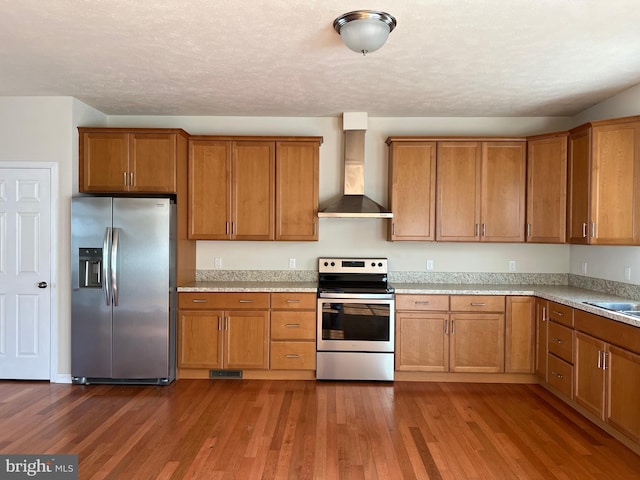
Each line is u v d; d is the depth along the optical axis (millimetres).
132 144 4188
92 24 2607
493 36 2729
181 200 4309
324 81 3588
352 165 4551
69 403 3576
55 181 4078
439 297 4145
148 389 3934
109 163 4188
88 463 2625
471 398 3764
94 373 4012
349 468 2592
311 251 4727
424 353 4160
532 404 3633
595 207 3600
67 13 2473
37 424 3166
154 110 4508
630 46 2869
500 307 4117
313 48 2936
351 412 3434
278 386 4035
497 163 4352
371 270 4629
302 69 3318
